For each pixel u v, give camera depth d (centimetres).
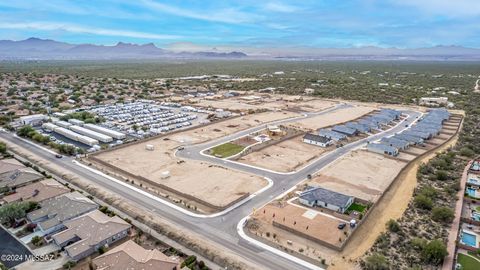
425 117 15575
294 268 5159
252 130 13662
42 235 6016
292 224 6338
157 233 6172
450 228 6388
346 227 6269
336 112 17688
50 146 11200
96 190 7794
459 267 5181
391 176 8944
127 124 14538
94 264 5003
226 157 10369
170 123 14700
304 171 9256
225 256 5419
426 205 7106
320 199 7106
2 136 12375
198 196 7581
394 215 6838
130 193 7738
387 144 11356
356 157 10469
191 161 9988
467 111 17512
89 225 6003
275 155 10606
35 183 7812
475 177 8838
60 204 6794
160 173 8969
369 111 18000
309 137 12038
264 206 7125
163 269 4928
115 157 10244
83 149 11000
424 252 5362
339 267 5166
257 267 5172
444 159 9981
